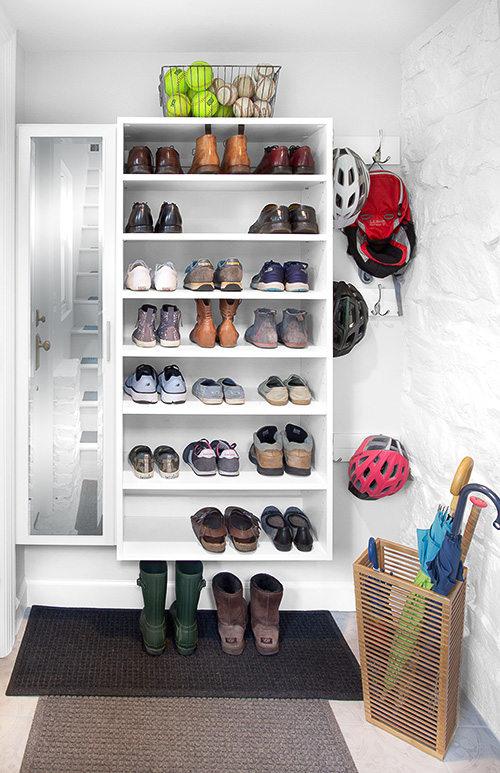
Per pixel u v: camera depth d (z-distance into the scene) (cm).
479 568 196
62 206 233
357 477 239
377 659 189
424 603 175
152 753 176
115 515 242
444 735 177
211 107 215
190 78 211
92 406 239
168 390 225
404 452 250
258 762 174
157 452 243
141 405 225
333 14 211
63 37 229
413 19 216
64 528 242
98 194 233
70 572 256
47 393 238
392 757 178
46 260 234
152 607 222
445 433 219
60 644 229
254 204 248
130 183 228
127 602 258
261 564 260
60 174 231
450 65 209
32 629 238
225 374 255
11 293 227
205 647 230
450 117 211
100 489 241
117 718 190
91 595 257
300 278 222
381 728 191
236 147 218
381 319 256
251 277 251
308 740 183
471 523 181
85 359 238
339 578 263
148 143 243
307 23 218
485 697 193
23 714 191
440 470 222
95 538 242
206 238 216
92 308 237
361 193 223
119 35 227
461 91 203
